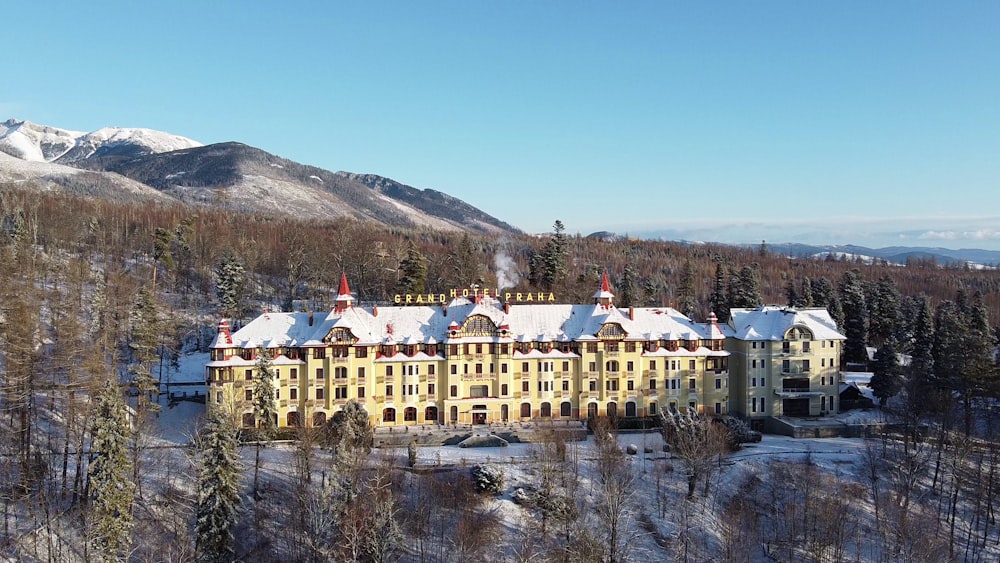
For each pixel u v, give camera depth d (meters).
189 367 122.06
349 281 158.12
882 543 78.75
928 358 116.25
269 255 176.38
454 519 77.19
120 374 106.31
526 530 76.88
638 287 175.25
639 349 111.44
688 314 160.62
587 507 80.12
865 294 169.12
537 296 127.81
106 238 171.25
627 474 85.44
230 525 67.50
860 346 146.00
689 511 82.06
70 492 76.38
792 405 115.62
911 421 102.81
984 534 79.94
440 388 108.31
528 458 91.81
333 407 103.62
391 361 106.38
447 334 108.50
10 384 75.88
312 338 105.19
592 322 112.69
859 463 94.31
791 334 114.44
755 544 78.25
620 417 110.38
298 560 69.56
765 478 89.69
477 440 98.31
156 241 150.12
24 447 77.00
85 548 63.06
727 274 181.50
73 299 101.56
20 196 196.62
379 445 96.19
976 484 87.50
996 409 112.94
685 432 89.19
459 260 157.75
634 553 74.69
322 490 71.56
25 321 77.38
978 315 148.38
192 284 157.50
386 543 65.38
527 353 110.12
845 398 121.69
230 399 94.69
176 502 76.88
